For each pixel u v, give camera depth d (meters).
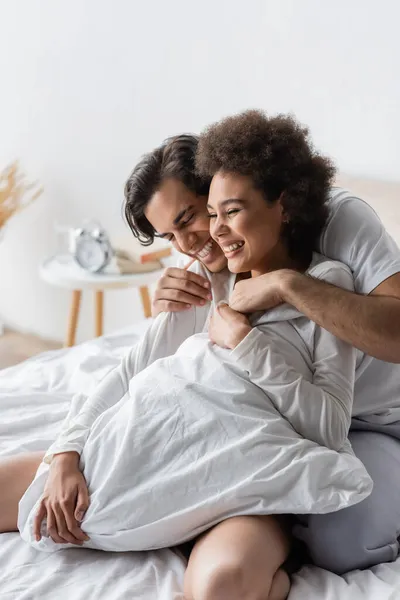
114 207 2.97
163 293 1.48
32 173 3.20
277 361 1.27
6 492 1.39
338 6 2.27
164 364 1.37
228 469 1.22
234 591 1.10
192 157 1.39
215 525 1.23
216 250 1.44
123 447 1.28
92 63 2.88
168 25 2.65
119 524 1.25
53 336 3.39
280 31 2.39
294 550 1.32
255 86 2.49
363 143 2.30
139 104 2.79
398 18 2.17
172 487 1.24
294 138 1.30
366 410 1.40
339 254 1.37
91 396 1.46
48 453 1.37
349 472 1.19
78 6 2.87
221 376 1.30
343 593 1.15
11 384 1.94
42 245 3.27
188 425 1.27
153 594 1.17
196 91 2.63
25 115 3.15
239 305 1.33
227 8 2.49
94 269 2.63
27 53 3.07
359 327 1.24
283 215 1.32
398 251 1.39
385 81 2.22
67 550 1.30
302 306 1.26
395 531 1.25
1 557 1.29
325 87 2.34
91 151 2.98
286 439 1.23
